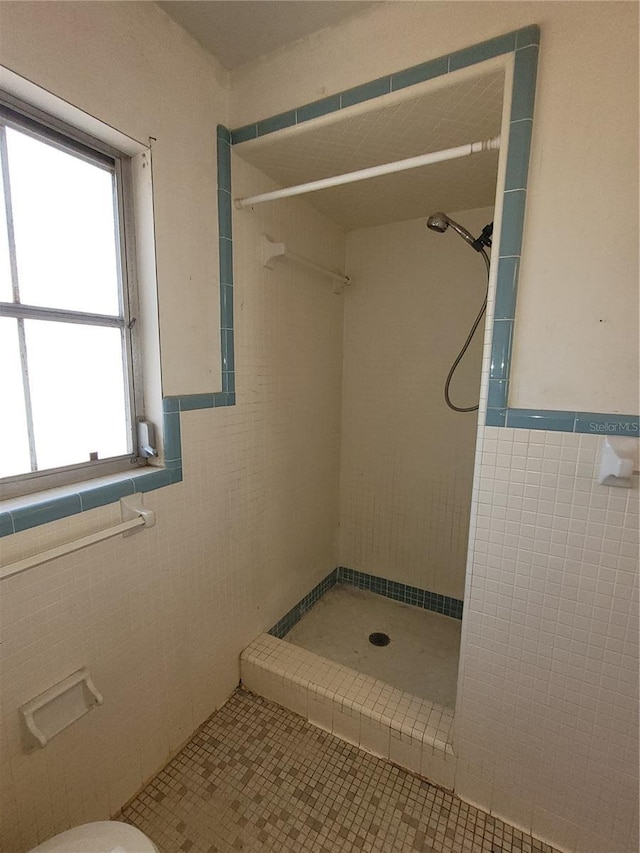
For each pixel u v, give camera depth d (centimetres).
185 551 136
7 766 93
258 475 169
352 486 237
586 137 92
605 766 107
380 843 115
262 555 177
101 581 110
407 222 203
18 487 99
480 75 101
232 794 126
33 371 102
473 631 118
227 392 147
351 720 143
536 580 108
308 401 200
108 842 81
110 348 119
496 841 116
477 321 180
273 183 162
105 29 100
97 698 105
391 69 111
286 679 155
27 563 89
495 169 148
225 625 158
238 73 134
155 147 115
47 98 92
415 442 215
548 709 112
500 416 106
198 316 134
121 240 118
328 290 207
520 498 107
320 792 128
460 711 123
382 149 139
